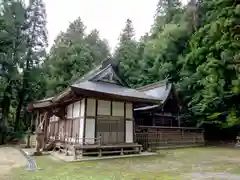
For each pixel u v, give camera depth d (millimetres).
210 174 5613
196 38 17656
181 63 21500
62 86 23875
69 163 7371
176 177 5223
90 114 9539
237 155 9930
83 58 26391
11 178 4992
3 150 12172
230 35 11305
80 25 34000
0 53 17625
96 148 8812
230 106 15578
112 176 5297
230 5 11656
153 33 31344
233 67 11586
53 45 28438
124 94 9789
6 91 18531
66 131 11367
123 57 31516
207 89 15344
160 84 17969
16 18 19594
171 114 16391
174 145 14070
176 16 25859
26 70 21094
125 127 10477
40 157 9031
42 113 15156
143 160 8172
